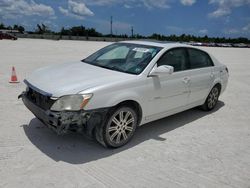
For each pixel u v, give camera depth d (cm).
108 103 403
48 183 336
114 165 388
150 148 450
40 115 403
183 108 570
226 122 600
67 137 463
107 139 420
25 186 327
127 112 440
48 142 442
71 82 412
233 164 416
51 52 2144
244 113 672
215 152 451
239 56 2842
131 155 421
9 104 619
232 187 357
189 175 377
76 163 386
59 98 381
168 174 376
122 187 340
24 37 6331
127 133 454
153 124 561
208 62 633
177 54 537
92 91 390
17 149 412
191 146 468
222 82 675
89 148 432
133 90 436
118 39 7344
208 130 547
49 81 423
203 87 603
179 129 542
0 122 511
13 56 1675
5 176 344
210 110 676
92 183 343
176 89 519
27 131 477
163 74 455
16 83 834
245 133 543
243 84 1067
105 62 518
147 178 363
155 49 509
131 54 512
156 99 482
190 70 560
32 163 377
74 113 377
